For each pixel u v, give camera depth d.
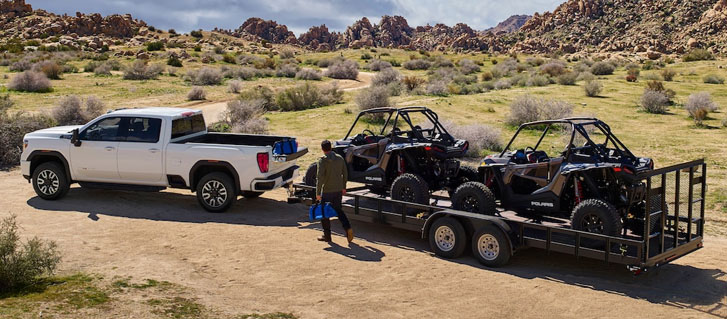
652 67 70.88
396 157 9.71
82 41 114.94
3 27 134.25
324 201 8.70
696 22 176.12
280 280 7.02
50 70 50.38
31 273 6.32
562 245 7.45
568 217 8.42
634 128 25.55
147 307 5.77
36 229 9.01
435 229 8.28
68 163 11.00
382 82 50.56
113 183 11.02
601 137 22.50
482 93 40.47
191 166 10.41
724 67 65.44
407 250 8.59
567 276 7.59
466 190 8.42
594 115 29.14
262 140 11.38
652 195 7.34
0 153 15.31
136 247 8.20
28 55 75.62
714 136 23.45
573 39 193.00
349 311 6.10
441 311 6.22
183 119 11.16
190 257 7.81
